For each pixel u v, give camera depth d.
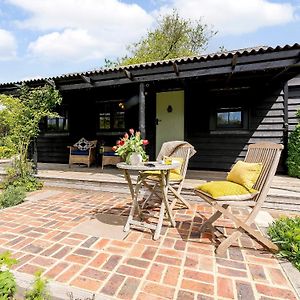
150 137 7.03
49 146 8.02
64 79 5.44
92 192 4.90
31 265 2.13
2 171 6.05
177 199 3.85
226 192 2.50
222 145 6.11
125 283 1.89
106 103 7.26
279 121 5.66
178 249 2.45
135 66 4.65
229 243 2.39
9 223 3.13
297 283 1.91
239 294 1.78
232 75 4.98
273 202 3.78
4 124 5.19
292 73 4.96
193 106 6.36
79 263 2.17
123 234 2.79
